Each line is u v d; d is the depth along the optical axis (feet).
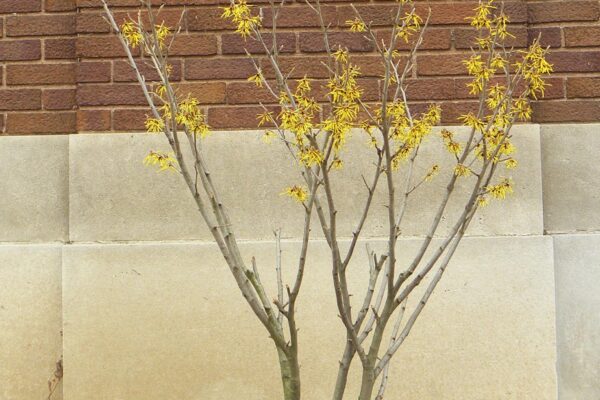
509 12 19.04
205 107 19.30
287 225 19.08
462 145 18.93
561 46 19.70
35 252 19.60
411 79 19.15
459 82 19.08
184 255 19.11
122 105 19.36
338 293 12.03
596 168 19.47
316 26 19.25
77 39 19.52
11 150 19.85
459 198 18.90
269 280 18.92
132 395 19.10
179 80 19.36
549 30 19.71
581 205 19.43
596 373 19.08
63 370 19.22
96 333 19.16
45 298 19.58
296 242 18.97
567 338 19.16
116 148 19.30
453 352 18.86
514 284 18.86
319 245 18.93
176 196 19.22
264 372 19.02
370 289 12.77
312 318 18.95
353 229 18.95
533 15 19.72
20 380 19.58
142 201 19.22
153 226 19.21
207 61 19.35
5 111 20.04
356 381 18.90
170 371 19.08
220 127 19.29
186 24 19.39
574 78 19.65
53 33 20.08
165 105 13.14
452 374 18.85
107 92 19.36
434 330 18.86
